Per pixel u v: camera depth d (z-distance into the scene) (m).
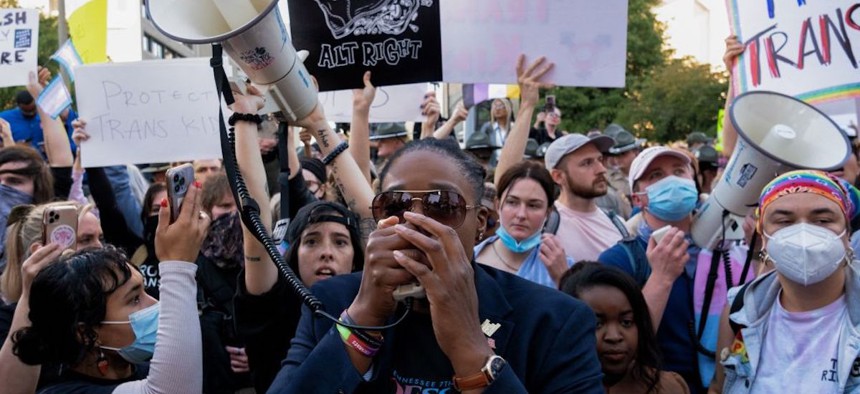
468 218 2.00
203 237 2.68
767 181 3.51
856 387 2.81
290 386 1.86
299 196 4.25
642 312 3.19
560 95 32.03
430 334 1.97
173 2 2.53
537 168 4.11
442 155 2.00
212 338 3.85
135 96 4.43
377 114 5.28
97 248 2.88
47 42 21.45
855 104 4.21
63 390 2.70
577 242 4.70
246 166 2.83
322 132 3.09
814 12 4.25
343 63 4.04
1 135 6.31
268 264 3.03
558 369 1.95
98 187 4.75
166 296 2.59
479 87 8.30
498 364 1.78
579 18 4.16
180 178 2.62
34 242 3.45
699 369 3.61
